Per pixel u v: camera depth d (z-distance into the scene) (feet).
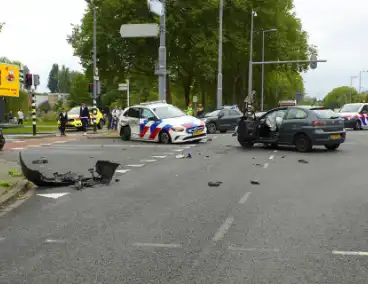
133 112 72.49
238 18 142.61
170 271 14.75
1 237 18.94
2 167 39.50
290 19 164.66
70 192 29.12
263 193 28.19
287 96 266.57
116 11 132.87
